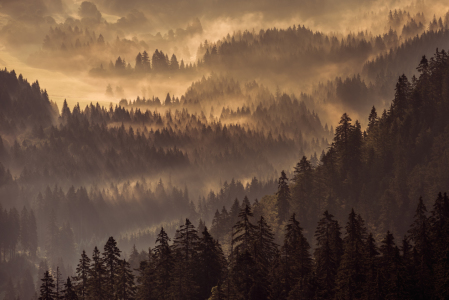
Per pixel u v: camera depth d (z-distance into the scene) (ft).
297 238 227.81
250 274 205.77
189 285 233.14
